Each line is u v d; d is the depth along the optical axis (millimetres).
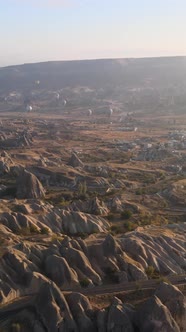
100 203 152625
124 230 128375
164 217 150375
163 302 78875
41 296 76688
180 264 103438
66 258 90750
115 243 96500
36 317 75375
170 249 106375
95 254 94625
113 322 75062
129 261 95500
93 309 78750
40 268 89250
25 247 93000
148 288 87000
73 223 127250
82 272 89500
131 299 83688
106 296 83500
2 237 106188
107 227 131125
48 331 73875
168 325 74062
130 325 75188
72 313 76375
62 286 86000
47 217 127688
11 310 78562
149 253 101312
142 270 94438
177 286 91438
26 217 122250
